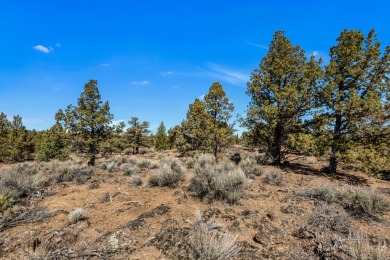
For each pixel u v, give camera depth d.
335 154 12.88
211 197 7.12
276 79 16.70
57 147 26.55
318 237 4.54
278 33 17.14
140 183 10.16
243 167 13.42
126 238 4.64
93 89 21.20
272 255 4.05
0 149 35.22
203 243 3.91
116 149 21.52
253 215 5.91
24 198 7.60
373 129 12.41
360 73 13.04
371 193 6.58
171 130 49.91
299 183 10.02
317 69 14.66
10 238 4.66
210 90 20.34
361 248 3.72
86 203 7.21
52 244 4.43
